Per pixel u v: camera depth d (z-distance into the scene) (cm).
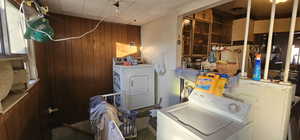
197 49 278
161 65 276
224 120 120
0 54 102
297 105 130
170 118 124
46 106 217
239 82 139
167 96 267
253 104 131
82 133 264
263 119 126
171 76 251
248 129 115
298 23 213
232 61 164
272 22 121
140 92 274
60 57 256
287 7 264
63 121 271
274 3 119
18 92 119
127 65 271
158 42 280
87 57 284
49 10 226
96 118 162
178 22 229
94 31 287
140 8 215
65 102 270
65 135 257
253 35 256
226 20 316
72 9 221
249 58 157
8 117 91
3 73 91
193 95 157
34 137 149
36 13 163
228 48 172
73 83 274
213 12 293
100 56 299
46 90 224
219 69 168
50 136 234
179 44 235
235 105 122
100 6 206
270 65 184
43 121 192
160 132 139
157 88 297
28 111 132
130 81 262
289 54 114
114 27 310
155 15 255
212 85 143
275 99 117
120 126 163
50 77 249
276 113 118
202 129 107
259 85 126
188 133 106
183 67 237
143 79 276
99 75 302
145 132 252
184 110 141
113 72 301
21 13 143
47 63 239
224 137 98
